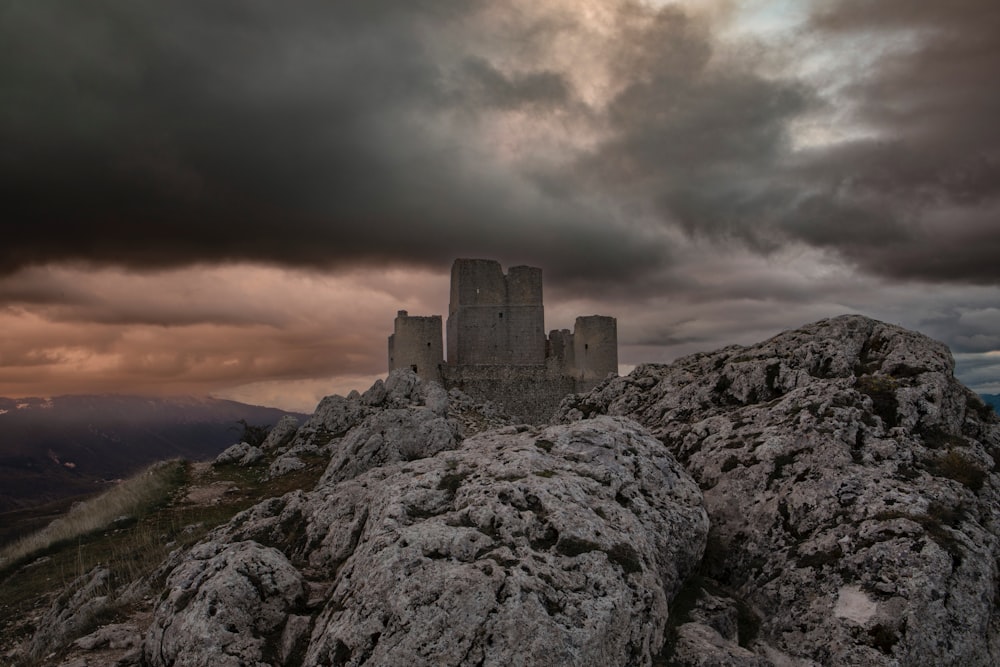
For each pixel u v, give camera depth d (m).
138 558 20.14
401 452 24.22
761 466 13.24
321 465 31.47
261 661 8.62
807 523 12.01
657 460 12.57
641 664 8.49
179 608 9.40
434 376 68.88
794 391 15.12
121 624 11.86
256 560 9.88
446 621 7.67
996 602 10.35
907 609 9.73
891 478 12.20
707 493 13.35
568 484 10.39
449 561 8.41
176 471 33.47
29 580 21.00
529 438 13.20
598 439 12.44
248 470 33.28
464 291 73.50
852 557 10.84
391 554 8.55
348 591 8.63
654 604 9.01
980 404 15.71
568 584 8.42
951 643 9.57
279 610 9.37
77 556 22.64
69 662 10.00
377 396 39.78
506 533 9.09
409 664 7.45
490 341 73.44
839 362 16.50
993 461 13.49
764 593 11.37
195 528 23.28
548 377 70.88
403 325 68.69
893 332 17.48
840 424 13.43
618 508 10.40
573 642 7.74
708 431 15.05
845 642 9.82
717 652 9.27
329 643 7.90
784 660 10.19
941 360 16.06
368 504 11.25
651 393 20.52
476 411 56.81
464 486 10.48
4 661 14.88
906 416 13.96
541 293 75.00
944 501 11.52
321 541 11.44
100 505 29.73
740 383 17.19
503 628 7.64
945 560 10.20
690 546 11.48
